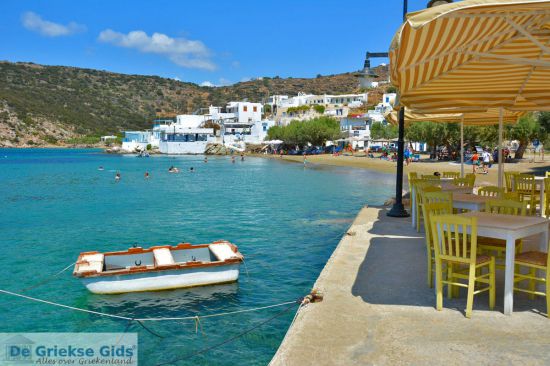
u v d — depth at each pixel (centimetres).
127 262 1084
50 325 843
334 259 878
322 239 1541
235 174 4919
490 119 1587
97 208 2434
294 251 1371
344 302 645
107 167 6494
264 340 759
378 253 924
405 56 545
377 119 9212
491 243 693
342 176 4341
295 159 7594
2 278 1148
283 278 1101
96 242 1580
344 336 533
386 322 570
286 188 3350
